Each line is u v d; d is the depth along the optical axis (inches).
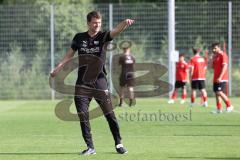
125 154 1438.2
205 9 3846.0
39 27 3868.1
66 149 1539.1
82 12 3868.1
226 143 1626.5
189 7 3850.9
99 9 3865.7
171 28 3454.7
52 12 3863.2
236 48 3821.4
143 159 1363.2
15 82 3887.8
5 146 1603.1
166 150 1502.2
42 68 3873.0
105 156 1409.9
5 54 3890.3
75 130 1988.2
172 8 3454.7
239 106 3056.1
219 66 2581.2
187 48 3853.3
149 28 3850.9
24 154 1456.7
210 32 3848.4
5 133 1914.4
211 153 1446.9
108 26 3858.3
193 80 3026.6
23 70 3887.8
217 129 1972.2
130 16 3860.7
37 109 3006.9
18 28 3875.5
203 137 1763.0
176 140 1699.1
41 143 1662.2
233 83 3804.1
